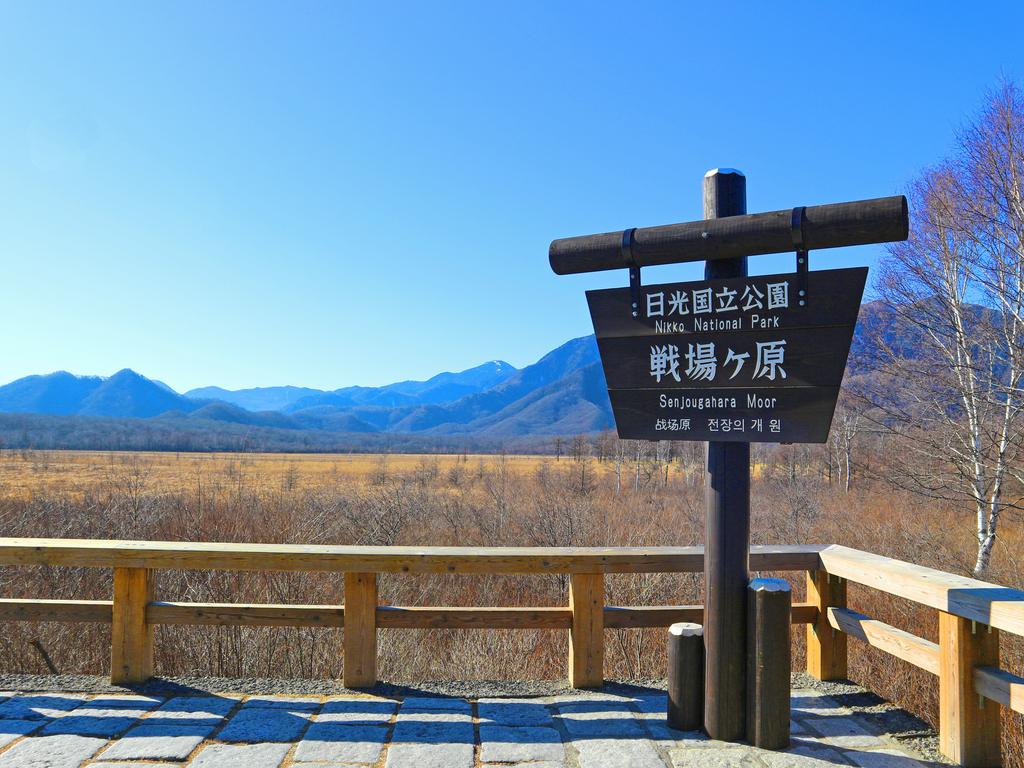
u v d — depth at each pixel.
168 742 3.35
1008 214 10.84
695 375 3.53
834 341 3.23
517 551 4.24
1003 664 6.41
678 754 3.29
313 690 4.16
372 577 4.23
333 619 4.24
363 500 16.41
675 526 16.06
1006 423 11.17
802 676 4.52
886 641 3.83
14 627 6.53
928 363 11.93
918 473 12.66
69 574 8.51
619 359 3.72
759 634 3.39
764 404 3.37
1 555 4.16
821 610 4.46
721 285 3.47
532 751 3.31
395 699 4.02
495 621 4.27
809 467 29.48
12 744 3.31
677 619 4.29
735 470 3.49
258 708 3.84
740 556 3.47
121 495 13.16
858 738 3.54
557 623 4.28
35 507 12.52
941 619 3.41
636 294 3.67
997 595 3.08
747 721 3.45
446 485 35.66
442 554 4.15
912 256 12.12
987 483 12.04
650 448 46.19
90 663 6.52
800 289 3.28
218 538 11.67
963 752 3.23
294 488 21.47
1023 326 11.26
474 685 4.27
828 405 3.24
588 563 4.20
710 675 3.49
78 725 3.56
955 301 11.43
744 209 3.61
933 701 5.57
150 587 4.27
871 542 13.84
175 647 6.28
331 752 3.27
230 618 4.22
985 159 10.98
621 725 3.65
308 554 4.14
